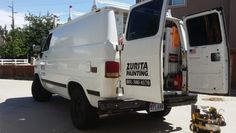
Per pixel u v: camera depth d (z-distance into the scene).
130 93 5.25
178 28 6.35
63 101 10.13
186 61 6.28
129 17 5.37
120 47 5.46
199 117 5.46
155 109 5.94
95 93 5.75
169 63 6.27
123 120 7.23
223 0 18.44
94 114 6.21
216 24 5.81
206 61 6.00
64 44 7.41
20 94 12.20
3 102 10.07
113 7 5.70
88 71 6.01
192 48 6.27
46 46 8.95
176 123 6.98
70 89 7.07
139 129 6.48
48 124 6.98
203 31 6.07
